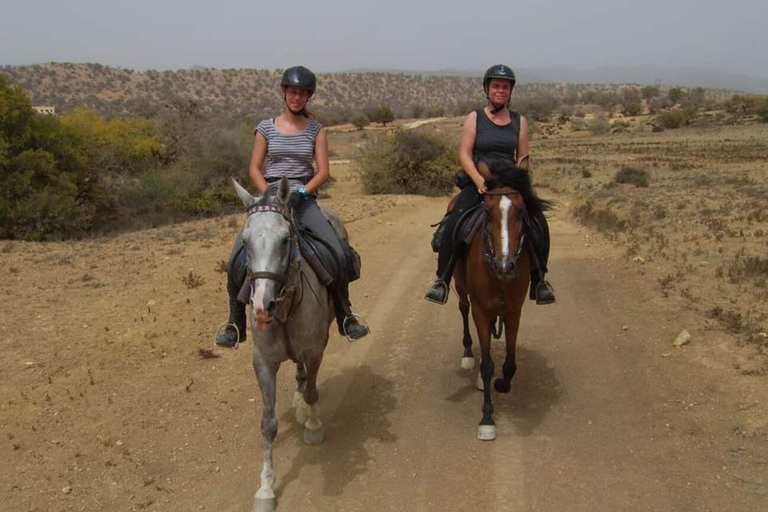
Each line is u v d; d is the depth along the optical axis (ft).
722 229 42.14
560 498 15.40
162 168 91.97
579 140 229.04
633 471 16.29
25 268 37.01
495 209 16.79
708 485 15.43
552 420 19.15
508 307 18.26
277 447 18.13
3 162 53.36
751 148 152.15
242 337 17.19
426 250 44.68
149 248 43.91
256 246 13.69
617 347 24.11
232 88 535.60
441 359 24.32
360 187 104.73
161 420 19.52
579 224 54.90
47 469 16.87
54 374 22.13
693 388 20.10
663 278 31.50
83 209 60.49
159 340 25.35
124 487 16.31
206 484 16.47
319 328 16.24
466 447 17.87
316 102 592.19
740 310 25.76
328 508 15.35
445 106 621.72
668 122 268.41
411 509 15.25
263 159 17.85
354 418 19.81
